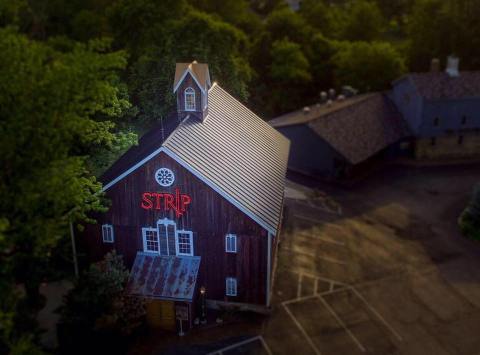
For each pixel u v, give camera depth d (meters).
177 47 54.88
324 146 63.59
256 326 36.88
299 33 93.06
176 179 35.47
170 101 50.22
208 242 36.94
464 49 88.38
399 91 71.81
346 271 44.19
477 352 35.44
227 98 48.41
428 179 65.00
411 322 38.19
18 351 25.20
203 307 36.56
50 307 37.47
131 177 35.97
